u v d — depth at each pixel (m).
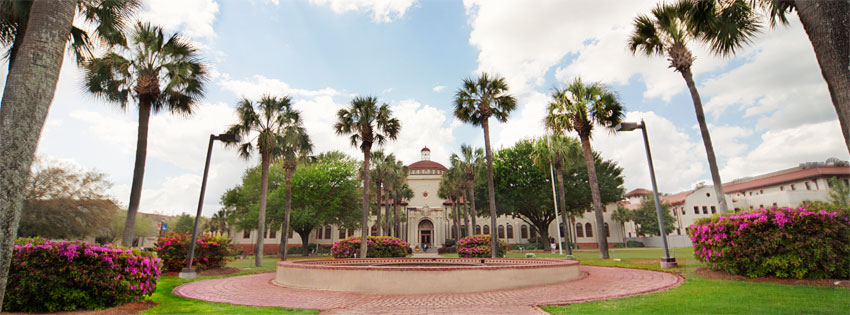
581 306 6.79
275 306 7.63
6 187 4.54
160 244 15.98
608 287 9.34
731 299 6.50
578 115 20.92
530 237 55.00
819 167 36.34
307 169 35.12
